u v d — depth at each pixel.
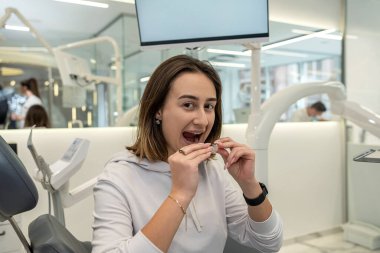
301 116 3.37
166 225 0.65
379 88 2.87
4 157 0.61
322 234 3.01
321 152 3.02
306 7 2.99
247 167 0.86
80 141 1.33
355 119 2.33
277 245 0.91
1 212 0.66
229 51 2.97
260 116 1.89
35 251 0.67
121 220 0.75
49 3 2.58
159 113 0.86
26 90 3.32
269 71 4.18
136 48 3.24
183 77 0.80
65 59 2.21
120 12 2.78
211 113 0.85
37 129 1.93
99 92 2.74
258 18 1.34
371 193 2.89
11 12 1.98
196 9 1.35
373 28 2.92
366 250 2.66
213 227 0.89
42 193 1.90
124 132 2.18
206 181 0.97
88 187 1.44
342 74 3.20
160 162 0.88
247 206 0.95
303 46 3.47
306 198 2.93
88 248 0.91
